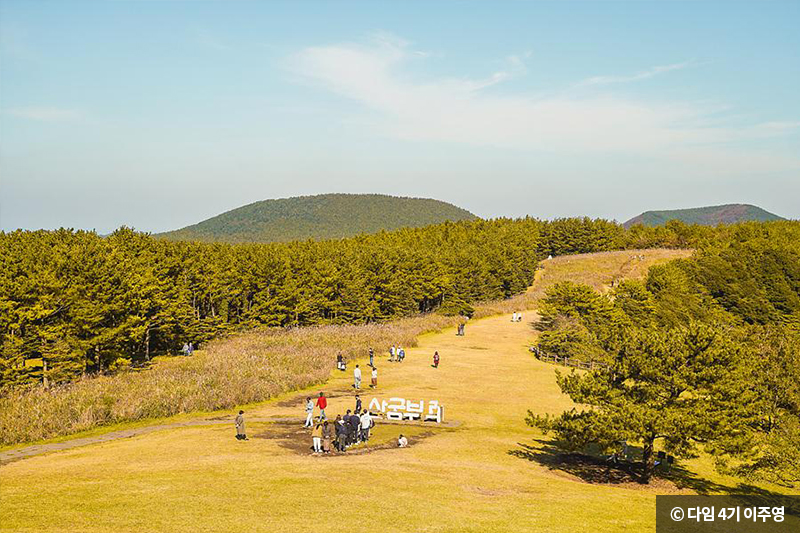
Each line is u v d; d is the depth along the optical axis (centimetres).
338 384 4509
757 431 2627
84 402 3344
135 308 5359
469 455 2678
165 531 1497
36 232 7050
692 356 2311
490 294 10850
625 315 7000
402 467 2348
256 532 1516
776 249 9331
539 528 1678
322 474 2162
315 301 7769
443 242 13362
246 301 7838
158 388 3672
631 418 2180
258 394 3881
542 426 2461
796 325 6366
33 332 4597
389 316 8712
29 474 2136
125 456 2467
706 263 9300
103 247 5838
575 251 16638
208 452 2544
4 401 3447
